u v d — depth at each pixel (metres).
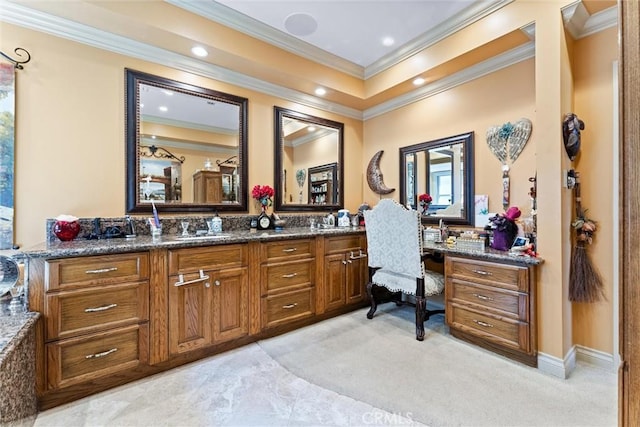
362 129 4.06
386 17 2.54
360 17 2.54
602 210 2.10
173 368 2.07
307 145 3.55
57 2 1.97
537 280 2.07
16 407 1.34
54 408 1.66
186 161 2.73
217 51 2.55
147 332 1.95
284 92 3.32
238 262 2.36
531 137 2.47
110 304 1.83
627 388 0.41
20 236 2.04
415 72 2.98
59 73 2.17
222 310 2.28
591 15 2.08
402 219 2.58
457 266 2.48
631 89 0.41
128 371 1.90
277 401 1.73
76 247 1.77
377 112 3.86
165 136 2.62
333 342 2.47
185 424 1.55
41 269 1.63
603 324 2.10
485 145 2.78
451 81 3.03
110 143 2.37
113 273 1.83
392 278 2.77
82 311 1.74
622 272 0.42
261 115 3.19
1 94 1.98
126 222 2.40
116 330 1.84
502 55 2.59
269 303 2.53
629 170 0.41
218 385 1.88
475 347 2.37
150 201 2.54
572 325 2.18
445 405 1.69
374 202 3.91
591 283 2.08
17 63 2.03
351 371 2.04
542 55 2.07
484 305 2.30
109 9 2.06
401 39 2.88
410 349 2.35
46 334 1.63
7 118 2.00
